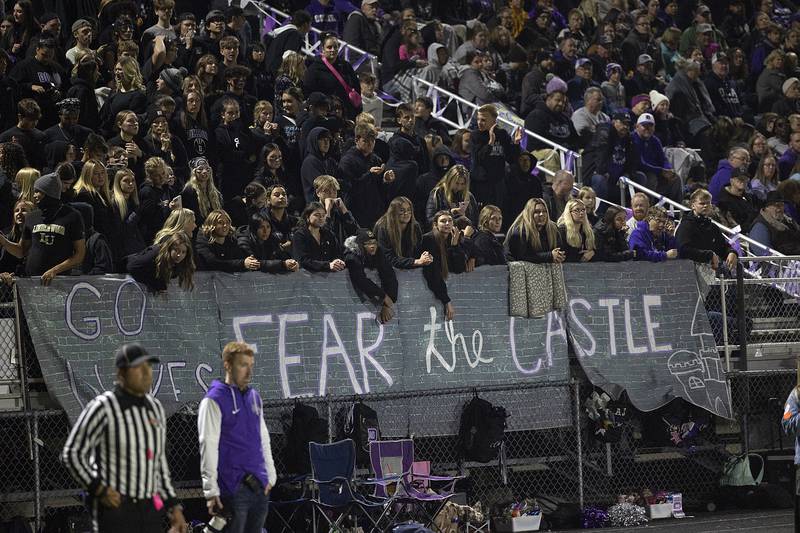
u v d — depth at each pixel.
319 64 62.19
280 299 46.19
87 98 52.81
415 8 79.12
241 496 34.12
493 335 49.75
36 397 43.03
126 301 43.31
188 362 44.16
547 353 50.59
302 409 45.16
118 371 29.58
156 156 50.81
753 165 70.88
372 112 65.12
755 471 53.19
